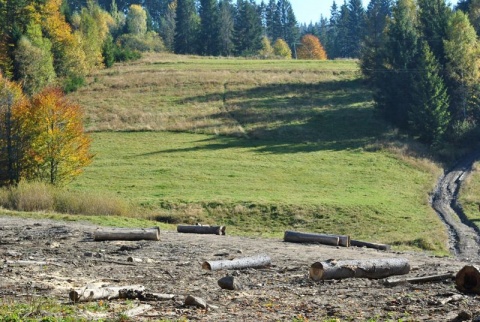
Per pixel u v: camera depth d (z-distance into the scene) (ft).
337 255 74.79
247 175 193.98
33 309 38.40
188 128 253.03
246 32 541.75
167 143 235.40
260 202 156.15
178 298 43.37
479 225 154.81
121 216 133.69
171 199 159.22
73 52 338.95
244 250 78.79
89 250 74.59
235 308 40.42
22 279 50.93
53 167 166.61
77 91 311.47
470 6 356.18
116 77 337.93
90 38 371.56
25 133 165.27
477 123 268.41
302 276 54.19
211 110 276.41
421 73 252.83
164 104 285.23
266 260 61.21
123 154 220.23
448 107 271.28
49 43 321.11
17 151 164.86
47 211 132.87
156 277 54.44
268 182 187.11
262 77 328.29
